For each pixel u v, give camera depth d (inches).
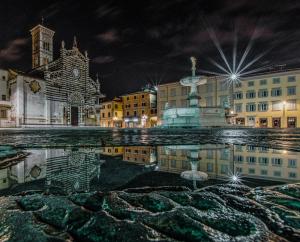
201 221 41.6
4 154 150.4
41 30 1959.9
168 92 2185.0
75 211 46.8
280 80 1626.5
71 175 94.5
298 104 1552.7
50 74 1596.9
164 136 401.1
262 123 1695.4
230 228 38.6
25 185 76.5
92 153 171.2
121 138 356.5
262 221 41.8
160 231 37.6
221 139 309.1
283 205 50.8
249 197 56.7
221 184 71.0
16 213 46.2
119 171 103.5
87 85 1994.3
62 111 1694.1
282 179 84.8
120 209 47.7
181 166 116.0
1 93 1380.4
